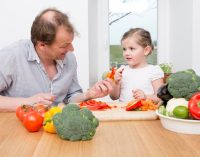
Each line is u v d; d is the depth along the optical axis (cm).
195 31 231
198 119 88
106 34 275
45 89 151
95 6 266
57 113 87
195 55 233
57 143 81
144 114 109
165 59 283
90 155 72
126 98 195
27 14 226
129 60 199
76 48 228
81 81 231
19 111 104
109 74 150
